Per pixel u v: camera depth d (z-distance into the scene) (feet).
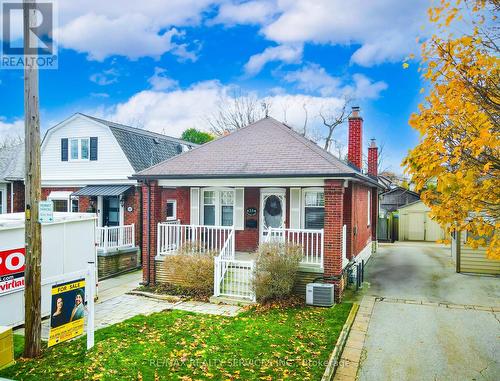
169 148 75.31
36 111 23.85
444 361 23.57
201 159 45.27
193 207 51.65
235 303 35.53
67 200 64.75
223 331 27.66
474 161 14.14
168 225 43.80
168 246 44.24
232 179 40.40
